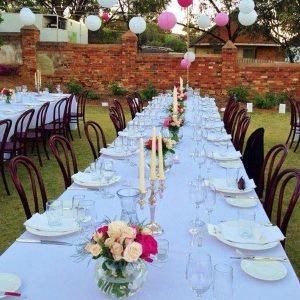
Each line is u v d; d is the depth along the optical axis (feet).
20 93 26.61
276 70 40.88
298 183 8.42
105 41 75.41
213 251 6.24
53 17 51.83
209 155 11.62
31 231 6.67
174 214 7.61
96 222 6.86
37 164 19.66
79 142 24.81
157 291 5.17
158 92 42.91
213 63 41.78
